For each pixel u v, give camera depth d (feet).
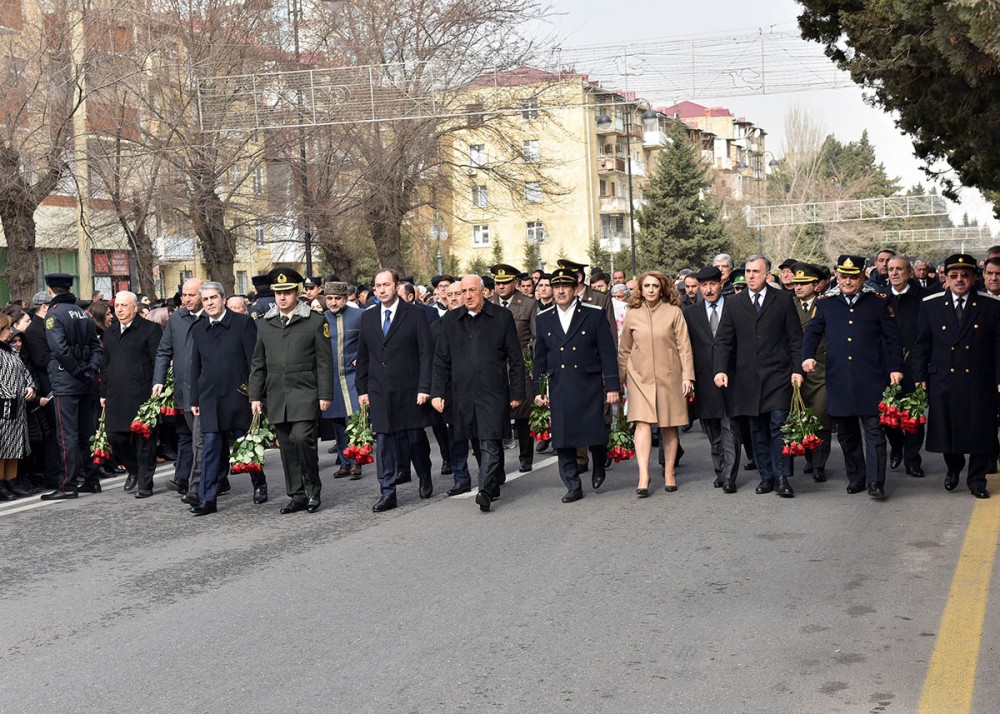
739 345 35.35
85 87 84.69
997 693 17.48
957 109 44.04
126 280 133.69
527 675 19.12
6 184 78.54
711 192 290.56
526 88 106.73
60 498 40.83
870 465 33.94
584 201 248.11
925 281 53.31
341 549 29.68
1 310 42.06
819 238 288.92
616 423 36.70
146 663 20.76
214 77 92.94
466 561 27.55
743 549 27.68
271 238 104.58
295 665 20.18
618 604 23.20
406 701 18.16
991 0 29.63
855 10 47.60
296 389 35.73
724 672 18.90
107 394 41.37
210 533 32.96
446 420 36.06
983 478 33.37
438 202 111.96
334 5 102.78
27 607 25.27
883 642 20.13
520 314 46.83
